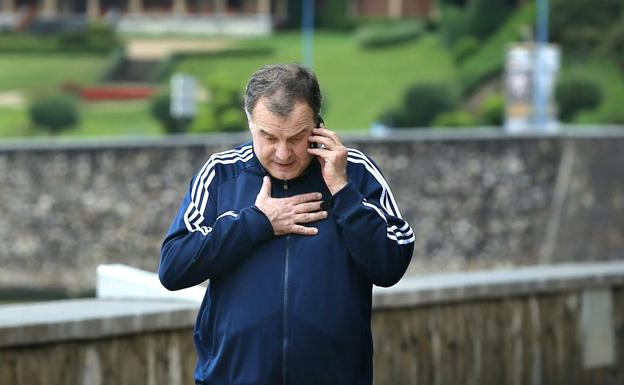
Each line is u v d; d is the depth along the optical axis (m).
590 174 66.88
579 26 143.00
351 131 126.94
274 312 9.38
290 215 9.44
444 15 152.00
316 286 9.41
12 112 131.75
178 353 14.06
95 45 157.88
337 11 169.50
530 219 64.88
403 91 126.88
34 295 56.97
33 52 156.88
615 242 68.19
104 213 57.47
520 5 150.25
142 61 155.50
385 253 9.38
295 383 9.43
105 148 57.25
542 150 65.12
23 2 172.88
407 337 15.55
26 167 56.91
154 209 57.69
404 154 61.88
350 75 144.12
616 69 139.12
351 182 9.43
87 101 139.50
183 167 57.78
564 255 66.25
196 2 173.12
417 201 62.31
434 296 15.68
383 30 156.12
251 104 9.21
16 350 12.83
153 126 127.50
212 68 153.38
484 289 16.14
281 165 9.35
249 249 9.43
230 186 9.66
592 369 17.31
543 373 16.81
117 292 15.30
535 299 16.70
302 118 9.14
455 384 16.02
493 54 143.62
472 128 113.62
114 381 13.55
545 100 86.00
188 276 9.47
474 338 16.16
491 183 63.88
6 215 57.03
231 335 9.45
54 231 57.16
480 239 63.75
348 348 9.48
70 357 13.23
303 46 159.00
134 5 172.00
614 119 125.94
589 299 17.25
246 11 172.25
